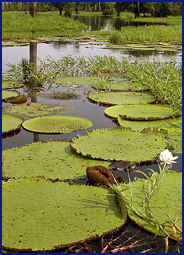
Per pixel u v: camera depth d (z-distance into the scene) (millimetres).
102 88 5887
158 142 3223
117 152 2943
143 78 5844
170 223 1928
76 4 43812
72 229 1851
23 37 15672
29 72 7512
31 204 2096
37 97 5426
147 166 2797
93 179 2408
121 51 11516
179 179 2480
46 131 3594
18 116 4090
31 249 1682
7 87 6102
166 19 27719
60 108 4695
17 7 38531
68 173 2559
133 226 1973
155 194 2252
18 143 3311
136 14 33375
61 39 15742
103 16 42719
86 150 2977
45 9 41281
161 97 5047
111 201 2148
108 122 4039
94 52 11062
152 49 11188
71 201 2135
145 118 3977
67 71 7844
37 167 2658
